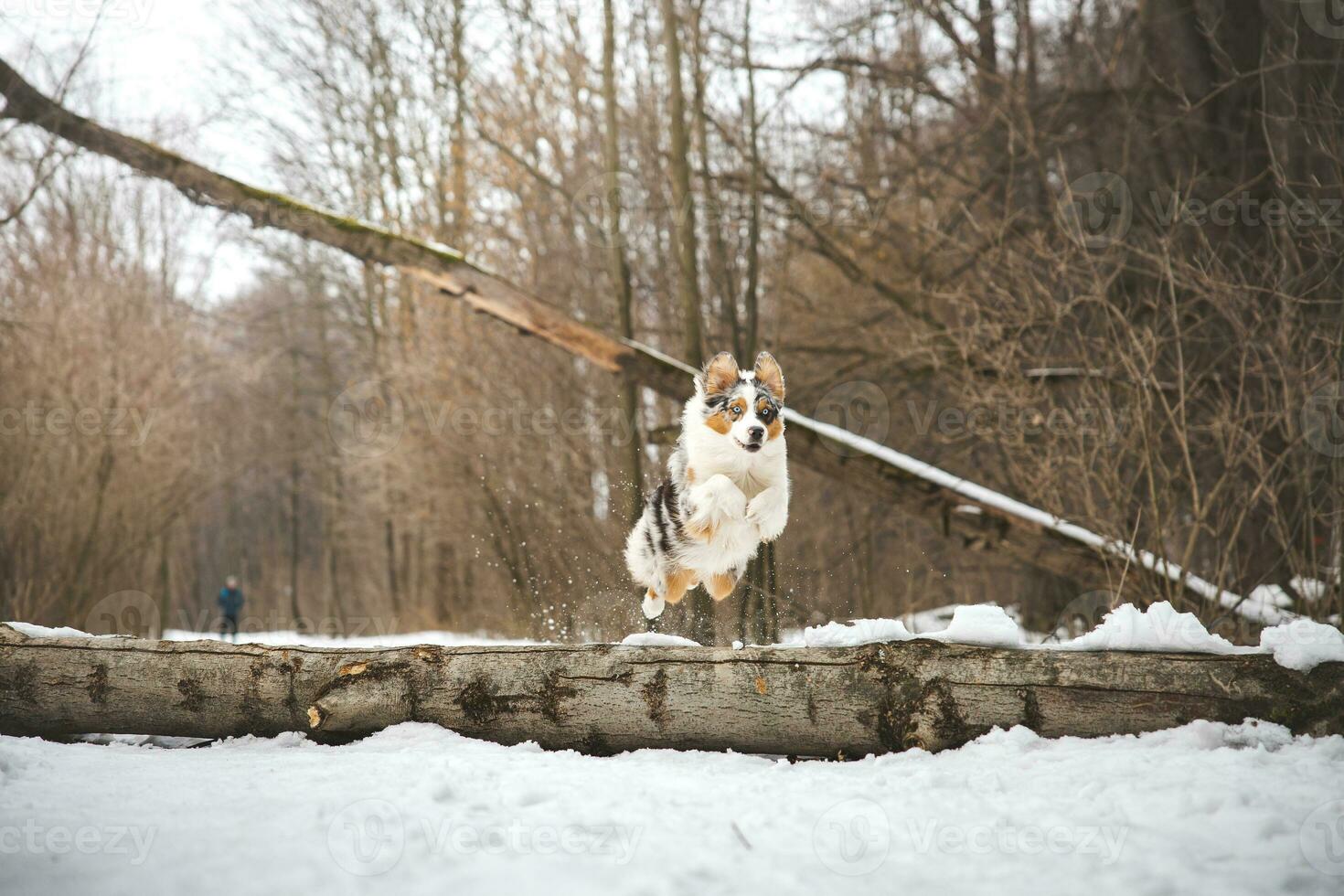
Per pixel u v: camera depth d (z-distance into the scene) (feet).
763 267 62.49
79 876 10.85
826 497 60.34
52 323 58.65
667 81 59.06
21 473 55.83
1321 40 39.29
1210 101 47.01
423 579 92.84
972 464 56.18
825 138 59.77
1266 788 12.96
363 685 18.31
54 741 19.35
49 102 37.29
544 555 61.05
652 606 22.50
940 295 40.47
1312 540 30.19
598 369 61.31
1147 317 41.09
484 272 37.83
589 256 64.69
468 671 18.12
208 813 12.94
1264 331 33.04
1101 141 54.65
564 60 64.08
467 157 75.05
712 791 14.12
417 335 73.20
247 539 150.61
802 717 16.79
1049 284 40.96
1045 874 11.02
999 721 16.06
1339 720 14.90
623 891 10.57
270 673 18.74
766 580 38.06
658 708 17.25
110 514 62.59
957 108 56.44
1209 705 15.44
